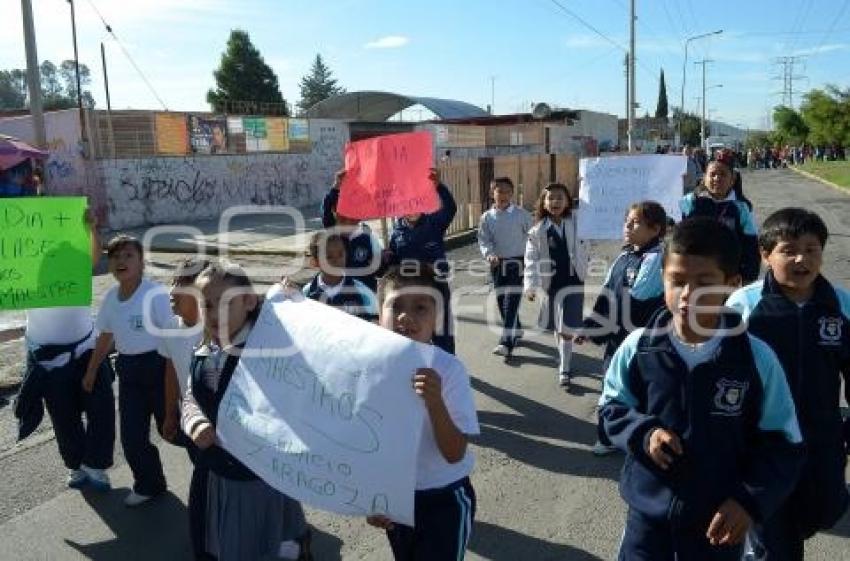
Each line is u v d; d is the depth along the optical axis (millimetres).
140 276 4176
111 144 21438
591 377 6469
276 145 27047
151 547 3887
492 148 33562
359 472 2523
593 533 3879
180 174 23062
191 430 2936
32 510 4316
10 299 3996
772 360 2205
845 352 2697
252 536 3072
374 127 31297
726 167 5449
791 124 81625
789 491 2156
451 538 2564
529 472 4641
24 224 3977
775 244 2730
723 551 2221
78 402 4516
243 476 2998
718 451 2170
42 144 16297
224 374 2898
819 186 34188
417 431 2438
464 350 7441
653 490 2287
